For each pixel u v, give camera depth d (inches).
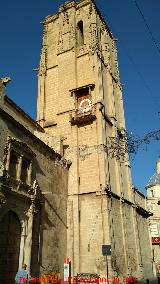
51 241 1134.4
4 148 957.2
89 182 1374.3
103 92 1670.8
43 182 1168.8
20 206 979.3
